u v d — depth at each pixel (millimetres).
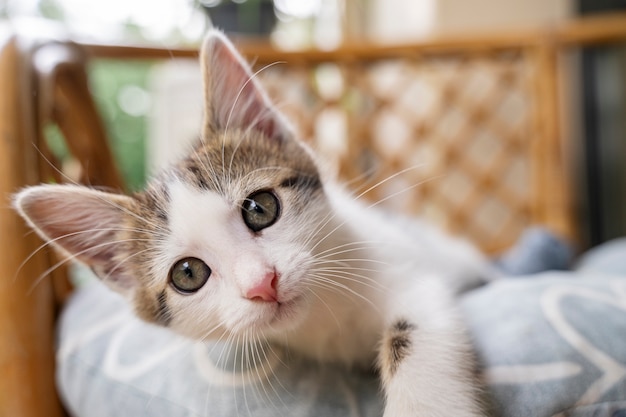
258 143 220
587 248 527
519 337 187
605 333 183
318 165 232
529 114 438
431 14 527
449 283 255
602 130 520
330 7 625
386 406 186
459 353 191
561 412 171
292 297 195
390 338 201
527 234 376
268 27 591
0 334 213
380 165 447
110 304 255
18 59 232
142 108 668
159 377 212
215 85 219
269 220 204
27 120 227
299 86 440
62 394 233
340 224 219
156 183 215
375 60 441
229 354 211
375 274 221
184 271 202
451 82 468
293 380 203
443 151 477
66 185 211
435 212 483
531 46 410
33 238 223
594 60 511
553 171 405
